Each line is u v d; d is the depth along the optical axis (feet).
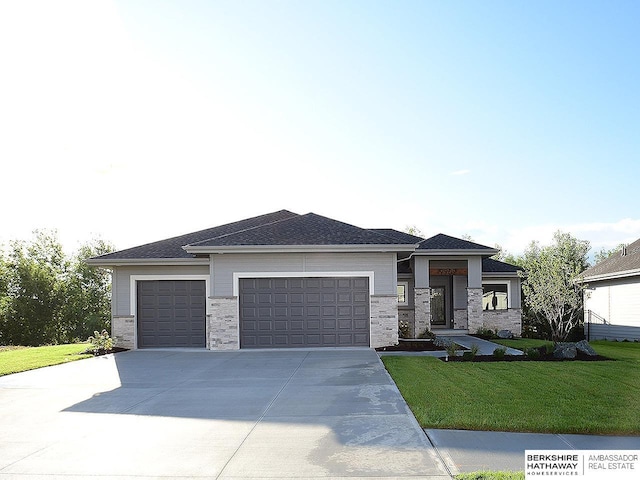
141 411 28.68
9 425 25.91
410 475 18.07
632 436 22.54
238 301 59.41
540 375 38.11
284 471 18.71
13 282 142.41
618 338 85.25
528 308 96.84
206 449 21.45
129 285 63.98
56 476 18.61
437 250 80.79
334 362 47.37
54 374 42.98
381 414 26.89
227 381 38.14
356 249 57.77
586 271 97.14
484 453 20.30
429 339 66.33
